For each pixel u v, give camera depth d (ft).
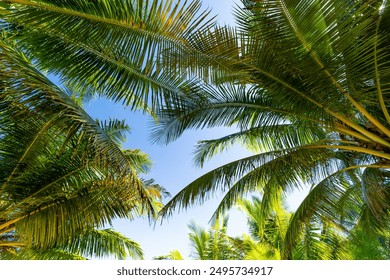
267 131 20.80
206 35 12.98
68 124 14.28
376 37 12.76
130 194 18.11
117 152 14.56
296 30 12.95
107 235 25.46
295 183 21.06
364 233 27.27
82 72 15.51
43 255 22.99
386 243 30.50
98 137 13.79
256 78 15.10
